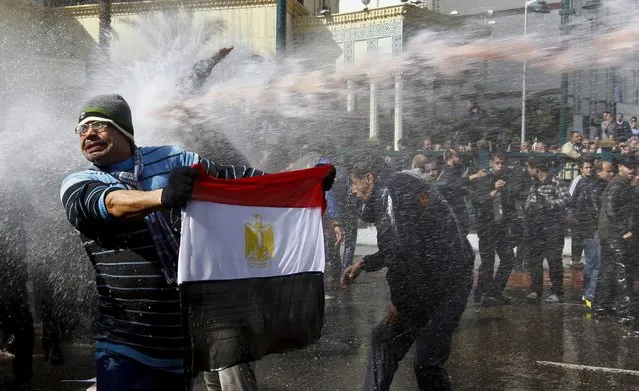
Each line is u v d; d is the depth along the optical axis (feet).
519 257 28.19
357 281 28.43
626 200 25.32
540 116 34.68
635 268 24.98
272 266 9.47
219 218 8.95
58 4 40.27
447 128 30.55
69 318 19.01
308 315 9.80
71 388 16.57
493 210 27.99
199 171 8.48
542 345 20.58
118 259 8.87
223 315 8.93
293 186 9.70
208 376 12.82
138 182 9.19
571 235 30.32
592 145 33.09
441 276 12.58
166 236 8.91
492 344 20.71
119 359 8.91
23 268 16.60
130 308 8.91
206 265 8.82
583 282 27.40
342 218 25.96
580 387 16.65
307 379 16.57
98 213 8.39
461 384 16.71
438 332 12.60
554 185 29.07
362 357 18.48
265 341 9.34
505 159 30.76
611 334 22.40
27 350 16.65
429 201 12.64
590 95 35.88
